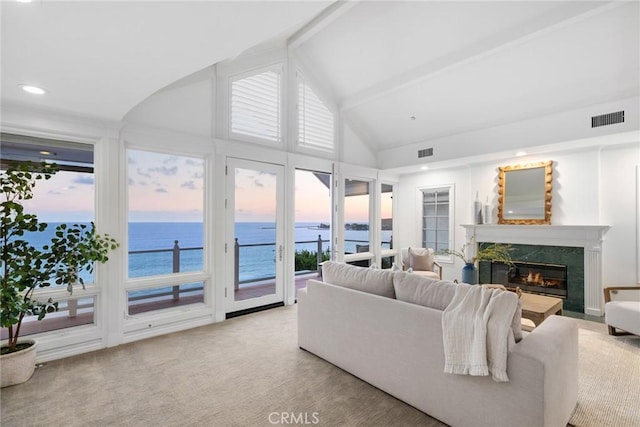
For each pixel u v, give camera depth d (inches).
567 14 114.7
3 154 109.1
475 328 67.1
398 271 94.4
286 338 129.6
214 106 153.6
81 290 117.8
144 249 135.7
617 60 126.2
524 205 187.3
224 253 154.5
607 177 161.9
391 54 161.3
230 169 157.9
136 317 131.3
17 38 65.7
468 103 171.3
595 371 100.5
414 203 248.2
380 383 89.3
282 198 178.5
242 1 55.4
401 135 216.7
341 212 211.6
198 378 96.9
